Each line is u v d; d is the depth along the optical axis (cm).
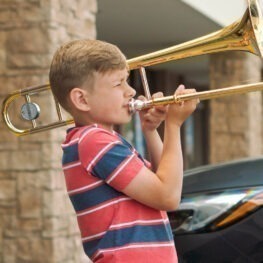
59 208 617
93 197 257
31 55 619
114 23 1027
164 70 1633
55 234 612
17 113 613
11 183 619
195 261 402
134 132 1455
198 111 2141
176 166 257
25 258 615
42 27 618
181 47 304
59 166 619
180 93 272
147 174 254
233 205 399
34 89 331
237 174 414
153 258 254
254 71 1269
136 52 1312
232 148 1198
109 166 253
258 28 291
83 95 263
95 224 257
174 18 998
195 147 2127
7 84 624
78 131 264
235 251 394
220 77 1202
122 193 257
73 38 653
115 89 263
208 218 402
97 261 257
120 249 253
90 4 686
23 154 616
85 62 260
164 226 260
